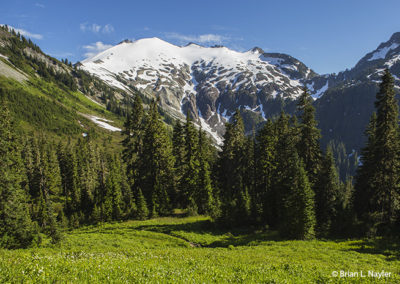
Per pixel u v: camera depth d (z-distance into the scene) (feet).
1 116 112.78
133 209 157.99
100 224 149.79
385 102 99.19
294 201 94.17
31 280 19.97
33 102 534.78
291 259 57.41
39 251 51.75
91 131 545.03
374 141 109.81
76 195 222.48
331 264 52.80
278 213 118.21
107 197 164.35
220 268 33.30
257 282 27.43
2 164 86.63
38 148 237.45
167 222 130.11
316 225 101.96
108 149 484.33
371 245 76.43
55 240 77.36
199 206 151.53
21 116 466.70
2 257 28.43
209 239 102.06
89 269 24.82
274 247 77.20
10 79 583.99
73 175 236.02
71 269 24.00
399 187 100.73
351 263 55.72
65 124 530.27
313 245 79.77
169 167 173.47
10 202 79.15
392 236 85.81
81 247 76.18
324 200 110.63
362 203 117.60
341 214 107.04
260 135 150.30
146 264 30.40
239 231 116.06
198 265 33.14
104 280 22.24
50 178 239.71
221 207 126.52
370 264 56.18
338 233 99.45
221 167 189.06
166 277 25.11
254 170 163.84
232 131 171.12
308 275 33.06
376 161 104.27
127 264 29.27
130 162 180.86
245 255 55.16
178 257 41.14
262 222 121.90
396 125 99.86
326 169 117.60
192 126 160.45
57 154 281.13
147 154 165.89
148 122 168.66
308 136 117.80
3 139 95.45
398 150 99.86
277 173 142.31
